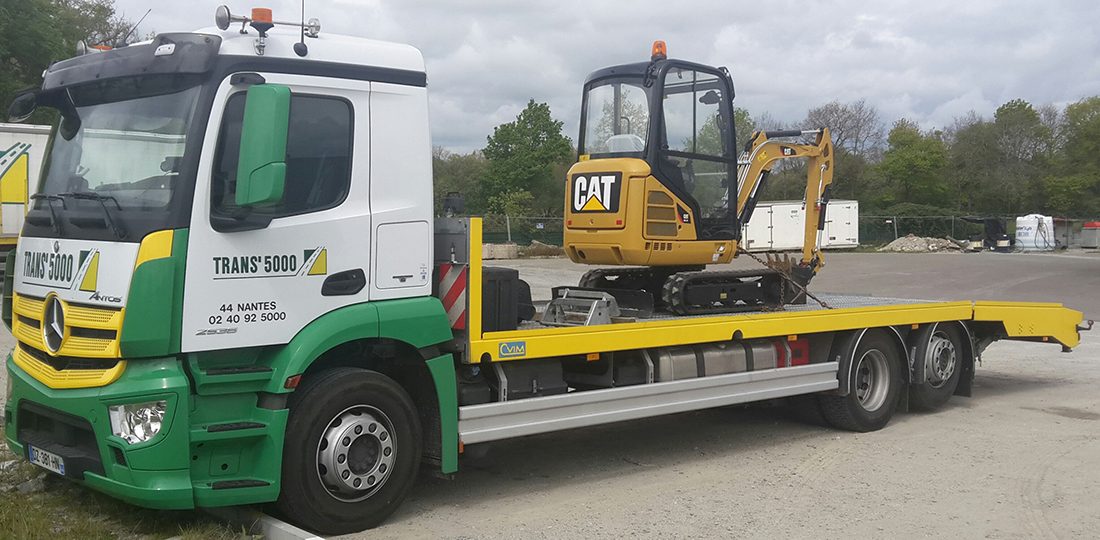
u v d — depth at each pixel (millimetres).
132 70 5172
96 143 5348
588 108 8422
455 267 5965
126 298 4754
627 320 7141
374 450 5535
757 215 41719
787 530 5656
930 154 67562
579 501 6293
